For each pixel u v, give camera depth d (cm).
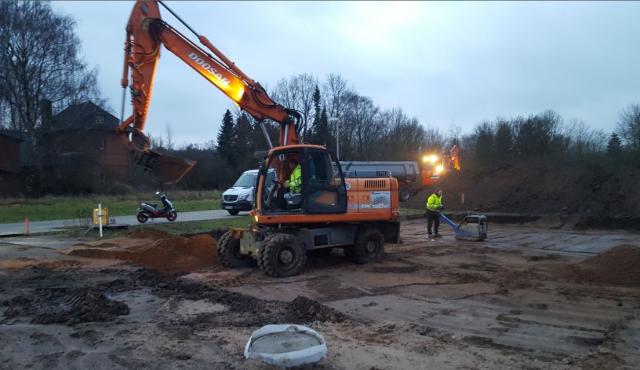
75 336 587
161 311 705
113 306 704
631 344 560
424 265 1086
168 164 1038
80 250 1168
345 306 733
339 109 5969
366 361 502
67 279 922
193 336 586
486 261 1145
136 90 1020
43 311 701
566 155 2739
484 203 2519
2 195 3797
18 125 4428
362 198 1091
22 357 519
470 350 538
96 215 1589
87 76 4453
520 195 2447
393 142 5850
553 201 2286
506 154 3756
